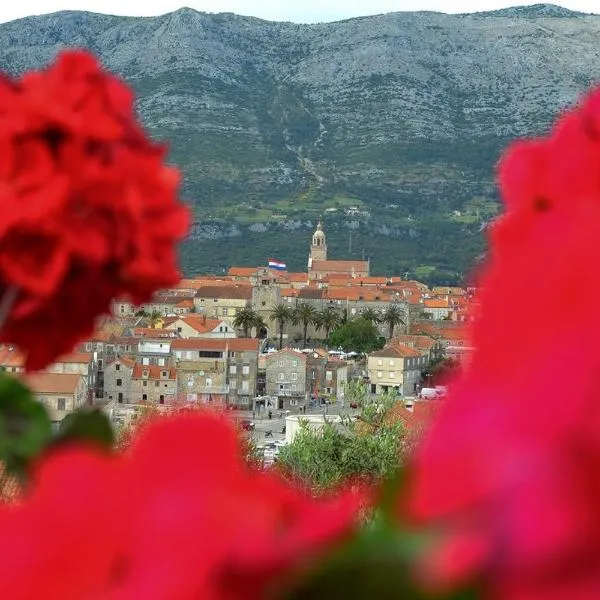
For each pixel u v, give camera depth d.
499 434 1.48
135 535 1.66
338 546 1.63
